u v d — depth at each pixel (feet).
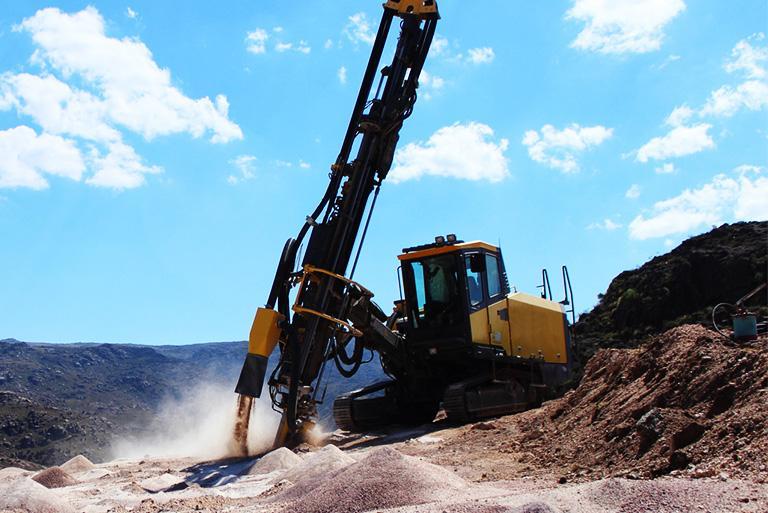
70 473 54.24
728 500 21.98
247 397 55.36
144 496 39.11
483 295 64.13
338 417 64.13
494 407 62.49
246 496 37.70
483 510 24.18
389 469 30.30
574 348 79.71
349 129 61.72
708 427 31.30
